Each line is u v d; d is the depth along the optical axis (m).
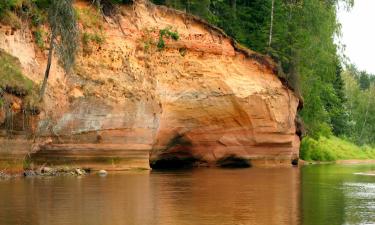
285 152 47.25
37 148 30.42
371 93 109.12
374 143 105.38
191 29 41.94
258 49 51.53
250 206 20.09
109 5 37.91
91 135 33.50
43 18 32.81
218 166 44.16
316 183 30.33
